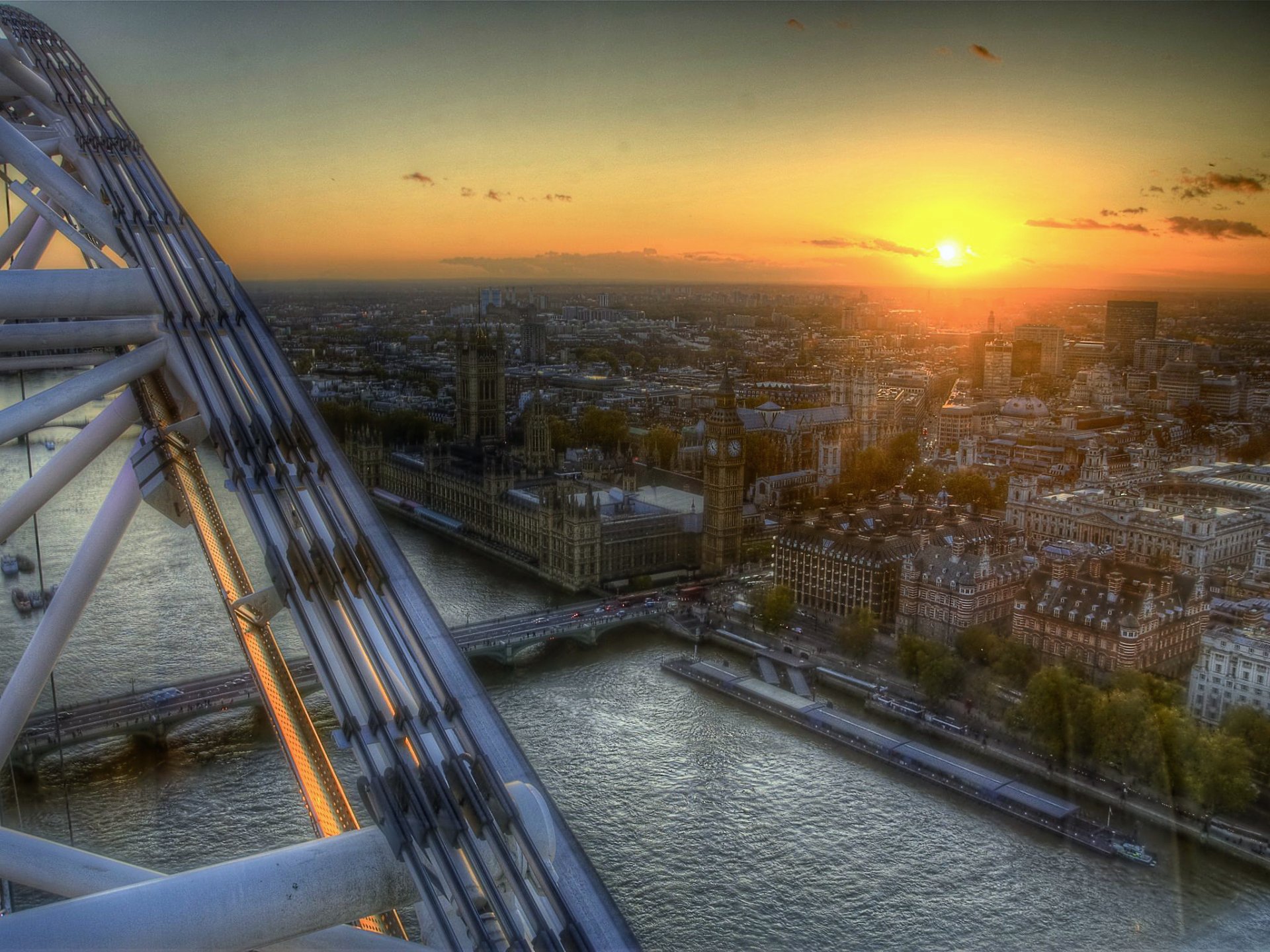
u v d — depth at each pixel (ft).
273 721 62.59
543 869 42.27
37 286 59.67
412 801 42.98
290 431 59.77
